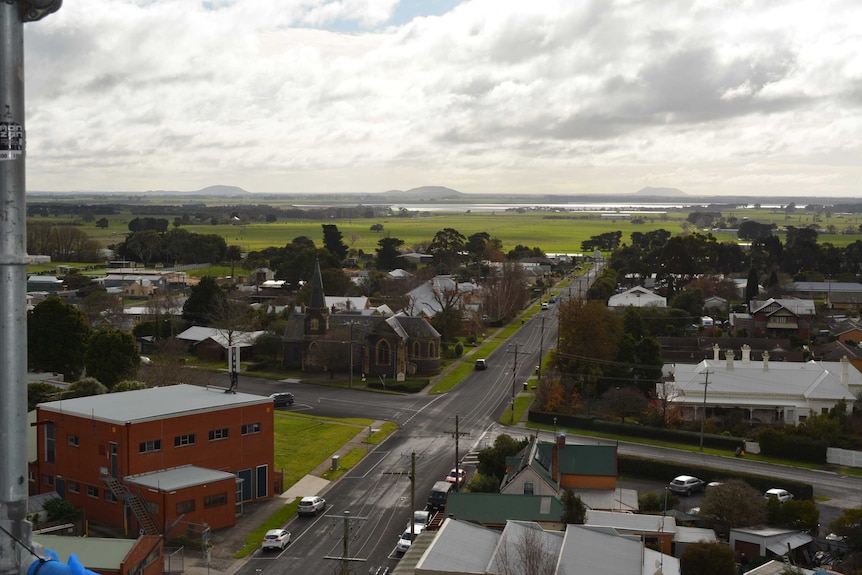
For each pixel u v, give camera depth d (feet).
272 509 240.94
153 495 215.10
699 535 205.87
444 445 304.50
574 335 392.68
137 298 638.12
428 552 172.96
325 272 651.66
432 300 569.64
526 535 164.86
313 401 372.99
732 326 538.88
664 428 322.75
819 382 347.36
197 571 193.47
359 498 249.14
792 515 220.02
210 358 465.47
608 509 227.61
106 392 307.78
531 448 245.24
